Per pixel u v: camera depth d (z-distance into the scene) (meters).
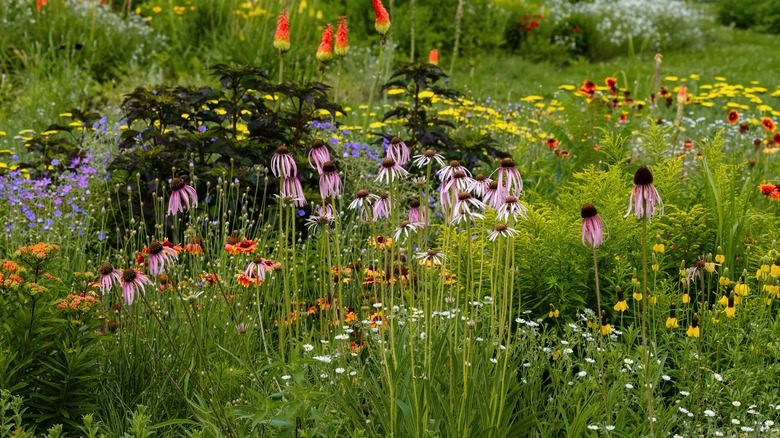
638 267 4.28
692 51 18.56
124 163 5.09
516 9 16.48
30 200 5.12
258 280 3.48
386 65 10.43
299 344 3.11
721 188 4.68
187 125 5.35
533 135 7.67
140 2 14.55
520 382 3.48
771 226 4.59
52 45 10.22
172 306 4.02
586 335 3.64
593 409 2.90
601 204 4.34
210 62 10.76
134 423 2.81
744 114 10.48
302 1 11.59
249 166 5.12
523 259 4.17
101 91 9.35
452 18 14.99
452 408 2.85
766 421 3.17
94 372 3.25
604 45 17.23
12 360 3.08
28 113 8.16
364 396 3.20
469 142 5.88
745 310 3.93
